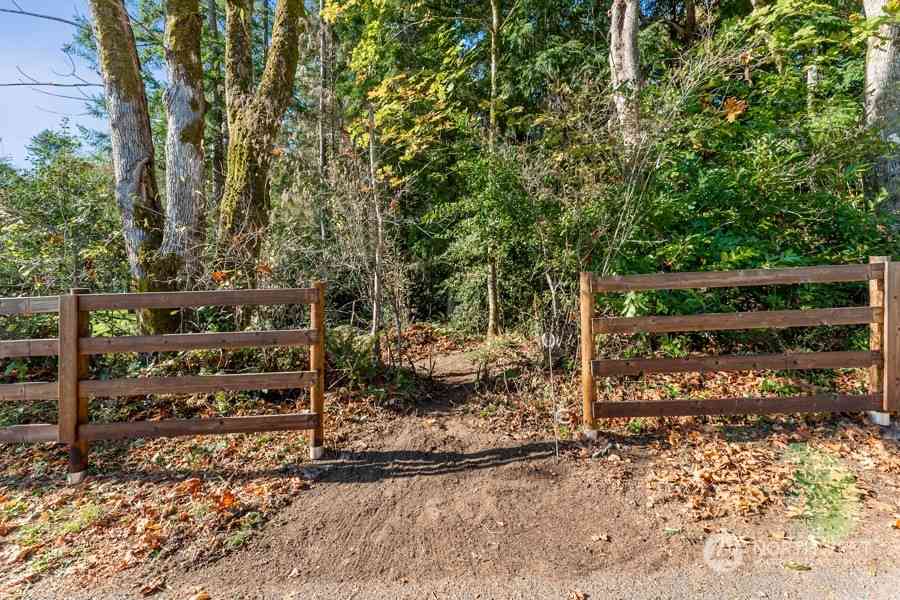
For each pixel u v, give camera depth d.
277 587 2.65
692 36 8.87
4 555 2.92
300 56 7.07
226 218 6.05
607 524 3.09
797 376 4.65
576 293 5.38
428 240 10.27
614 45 6.44
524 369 5.47
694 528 3.00
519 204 5.42
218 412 4.66
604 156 5.27
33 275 5.73
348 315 6.99
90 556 2.89
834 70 7.58
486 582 2.66
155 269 5.68
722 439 3.92
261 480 3.65
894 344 3.92
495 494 3.42
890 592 2.43
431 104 8.14
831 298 4.98
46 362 5.11
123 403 4.67
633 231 5.02
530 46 10.34
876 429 3.94
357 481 3.63
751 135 5.93
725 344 5.10
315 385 3.91
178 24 6.11
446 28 10.16
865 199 5.88
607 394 4.68
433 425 4.48
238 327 5.25
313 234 5.98
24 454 4.13
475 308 9.23
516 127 7.90
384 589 2.63
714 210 5.45
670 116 4.97
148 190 5.96
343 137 5.81
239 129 6.30
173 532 3.07
